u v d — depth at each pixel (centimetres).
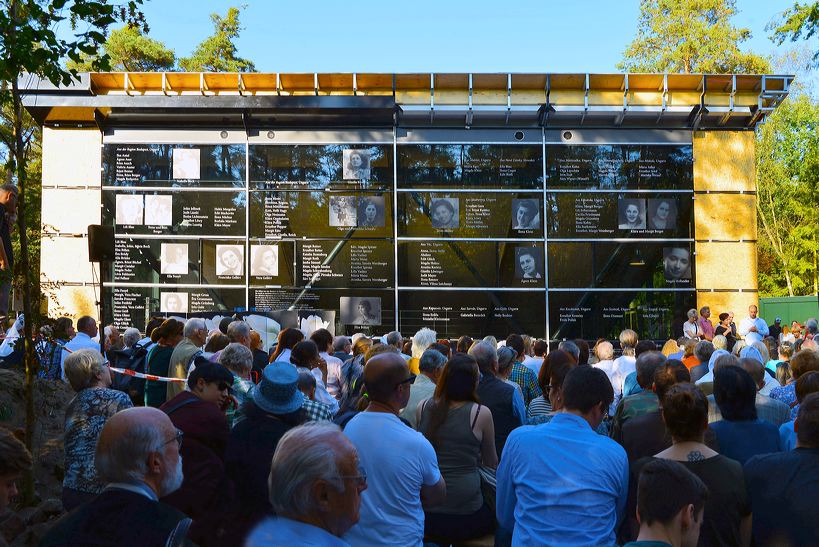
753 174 1897
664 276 1861
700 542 401
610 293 1855
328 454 259
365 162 1859
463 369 535
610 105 1858
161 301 1831
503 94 1862
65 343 1035
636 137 1883
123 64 3719
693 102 1878
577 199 1867
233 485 452
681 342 1181
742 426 498
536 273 1852
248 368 672
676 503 294
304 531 255
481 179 1870
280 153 1861
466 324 1845
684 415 412
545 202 1861
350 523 264
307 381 607
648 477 302
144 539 306
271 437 456
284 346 884
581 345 1013
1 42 712
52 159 1867
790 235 4556
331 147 1862
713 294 1877
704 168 1897
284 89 1880
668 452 417
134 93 1870
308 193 1853
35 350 802
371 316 1834
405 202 1859
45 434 942
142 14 779
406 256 1852
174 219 1842
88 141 1873
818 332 1424
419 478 425
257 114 1830
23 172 766
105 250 1059
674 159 1884
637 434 521
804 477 404
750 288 1877
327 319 1781
